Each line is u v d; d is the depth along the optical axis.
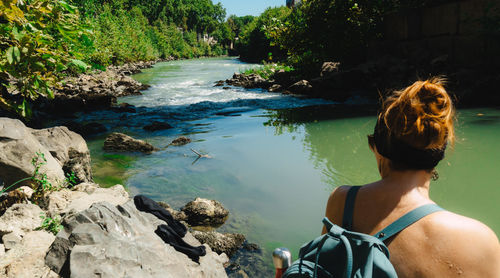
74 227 2.81
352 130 8.91
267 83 20.02
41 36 4.32
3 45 4.46
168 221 3.34
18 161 4.34
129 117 11.98
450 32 13.26
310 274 0.96
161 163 6.81
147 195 5.29
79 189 4.79
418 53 14.02
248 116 11.51
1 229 3.22
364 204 1.06
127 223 2.87
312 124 9.80
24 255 2.83
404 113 1.00
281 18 26.09
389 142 1.03
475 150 6.48
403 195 1.00
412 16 14.69
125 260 2.57
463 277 0.85
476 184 5.11
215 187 5.54
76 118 11.88
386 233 0.96
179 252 3.07
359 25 17.00
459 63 12.86
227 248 3.84
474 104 10.46
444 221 0.91
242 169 6.31
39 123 10.38
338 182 5.57
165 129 9.93
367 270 0.87
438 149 0.99
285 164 6.50
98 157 7.33
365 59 17.75
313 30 18.66
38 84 4.49
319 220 4.45
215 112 12.54
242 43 56.59
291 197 5.11
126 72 30.80
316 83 15.60
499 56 11.50
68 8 4.76
